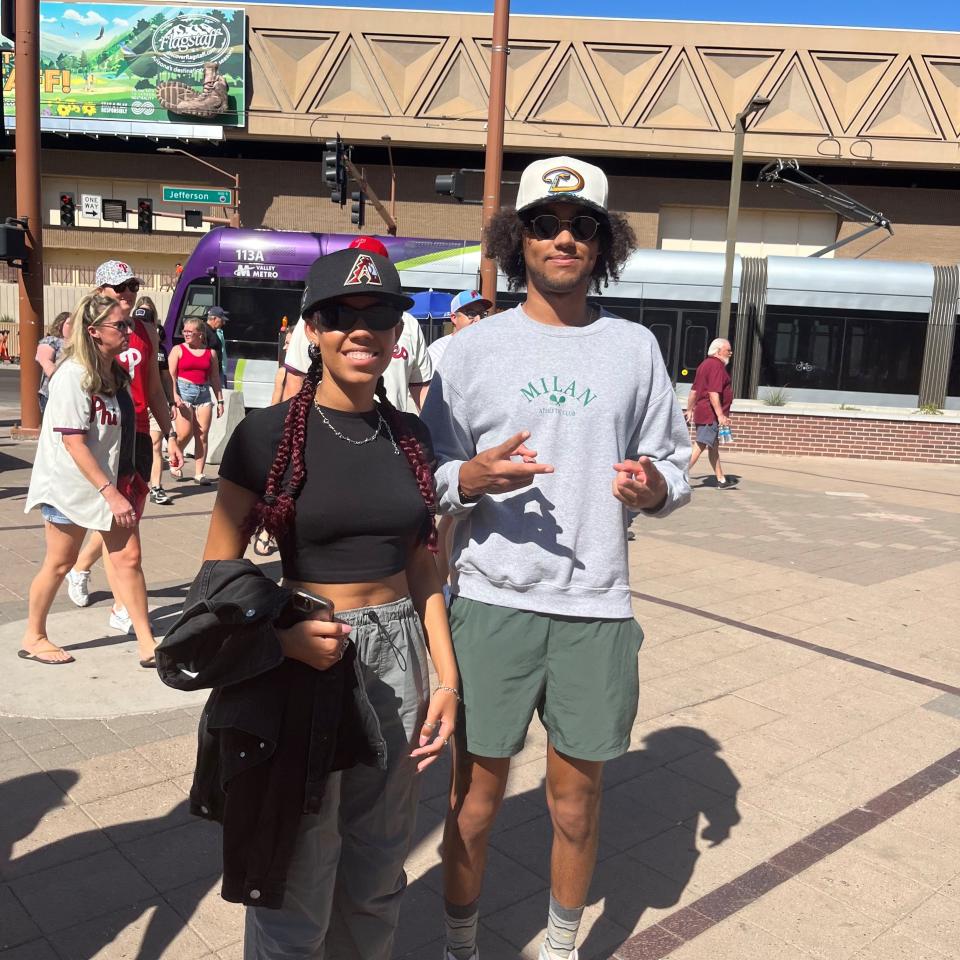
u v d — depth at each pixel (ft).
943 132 101.14
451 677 6.63
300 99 106.73
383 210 81.46
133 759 11.02
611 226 7.39
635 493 6.63
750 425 50.47
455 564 7.38
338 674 6.04
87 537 21.20
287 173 114.01
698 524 28.48
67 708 12.34
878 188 107.34
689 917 8.61
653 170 110.63
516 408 7.07
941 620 18.66
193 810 6.28
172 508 26.48
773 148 102.53
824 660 15.81
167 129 108.27
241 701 5.79
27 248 38.19
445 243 53.78
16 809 9.80
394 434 6.48
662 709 13.46
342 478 6.14
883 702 14.02
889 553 25.09
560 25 102.63
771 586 20.84
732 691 14.24
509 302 51.34
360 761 6.10
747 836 10.08
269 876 5.88
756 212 111.14
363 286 5.85
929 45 100.01
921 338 53.57
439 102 105.29
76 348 12.74
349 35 104.99
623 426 7.18
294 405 6.14
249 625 5.59
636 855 9.65
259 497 6.16
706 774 11.50
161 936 7.91
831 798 10.98
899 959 8.08
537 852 9.60
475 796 7.28
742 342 54.13
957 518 31.73
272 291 53.78
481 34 103.71
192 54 106.32
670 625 17.44
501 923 8.46
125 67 107.65
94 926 7.99
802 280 53.88
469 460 7.09
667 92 102.94
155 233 119.75
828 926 8.52
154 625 15.81
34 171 38.22
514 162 111.96
